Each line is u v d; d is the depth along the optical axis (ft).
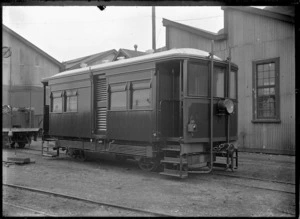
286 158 41.45
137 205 20.53
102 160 41.52
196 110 28.27
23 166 36.76
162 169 33.04
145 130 29.91
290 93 43.68
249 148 47.83
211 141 28.63
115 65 33.42
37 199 22.13
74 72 39.83
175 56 27.91
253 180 27.91
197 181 27.66
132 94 31.60
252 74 47.75
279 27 44.80
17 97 63.77
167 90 30.30
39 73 85.66
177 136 30.76
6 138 56.34
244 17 48.73
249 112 48.01
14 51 80.33
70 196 22.29
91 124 36.86
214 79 30.40
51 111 44.01
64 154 48.34
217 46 52.42
